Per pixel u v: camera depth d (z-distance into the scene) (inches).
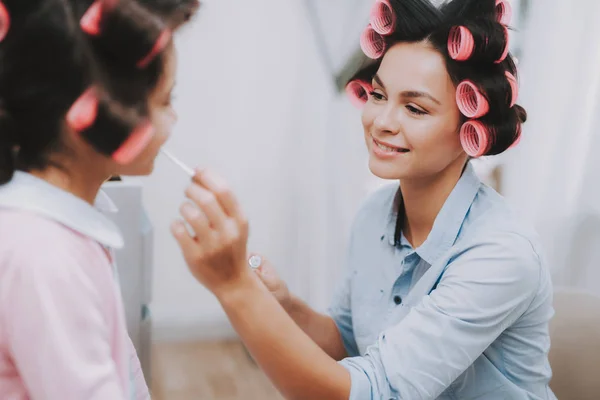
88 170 22.8
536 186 79.7
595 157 77.7
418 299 35.3
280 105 85.7
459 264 32.3
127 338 26.1
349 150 81.3
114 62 20.2
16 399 21.1
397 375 30.1
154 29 20.3
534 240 32.9
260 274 38.8
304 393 29.3
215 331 92.8
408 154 33.0
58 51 19.7
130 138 20.6
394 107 32.7
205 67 82.7
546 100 77.4
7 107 20.5
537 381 35.6
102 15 19.6
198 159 85.7
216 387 80.3
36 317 19.5
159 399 76.5
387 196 40.4
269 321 27.9
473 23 30.4
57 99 20.2
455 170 34.9
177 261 88.8
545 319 34.7
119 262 54.6
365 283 39.9
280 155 87.4
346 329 43.6
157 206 86.0
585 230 79.5
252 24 82.3
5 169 21.0
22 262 19.7
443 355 30.5
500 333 32.6
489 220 33.8
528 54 77.6
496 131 32.1
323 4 77.7
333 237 83.4
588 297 42.6
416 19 31.3
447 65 31.3
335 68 79.8
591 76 76.2
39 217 20.8
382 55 34.6
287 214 89.2
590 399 40.8
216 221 25.4
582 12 75.0
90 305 20.5
